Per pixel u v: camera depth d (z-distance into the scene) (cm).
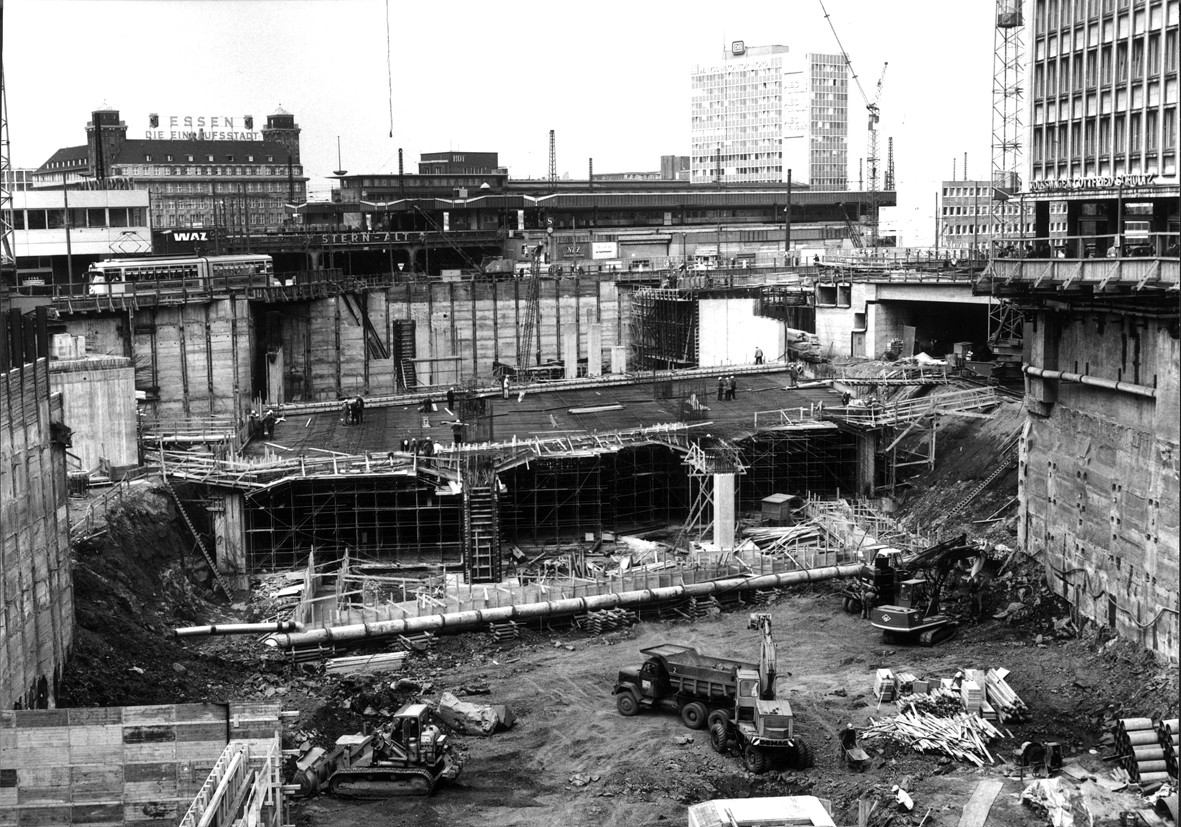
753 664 6938
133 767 5325
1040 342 8819
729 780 6284
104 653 7275
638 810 6009
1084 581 8194
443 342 17962
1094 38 8912
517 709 7294
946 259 17075
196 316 14125
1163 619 7256
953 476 11150
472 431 11606
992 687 7050
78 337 10488
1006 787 6103
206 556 9300
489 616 8531
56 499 7031
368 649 8269
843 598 9194
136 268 15200
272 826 5178
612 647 8356
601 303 19025
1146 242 9338
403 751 6272
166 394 14100
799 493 11644
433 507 9981
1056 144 9394
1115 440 7950
